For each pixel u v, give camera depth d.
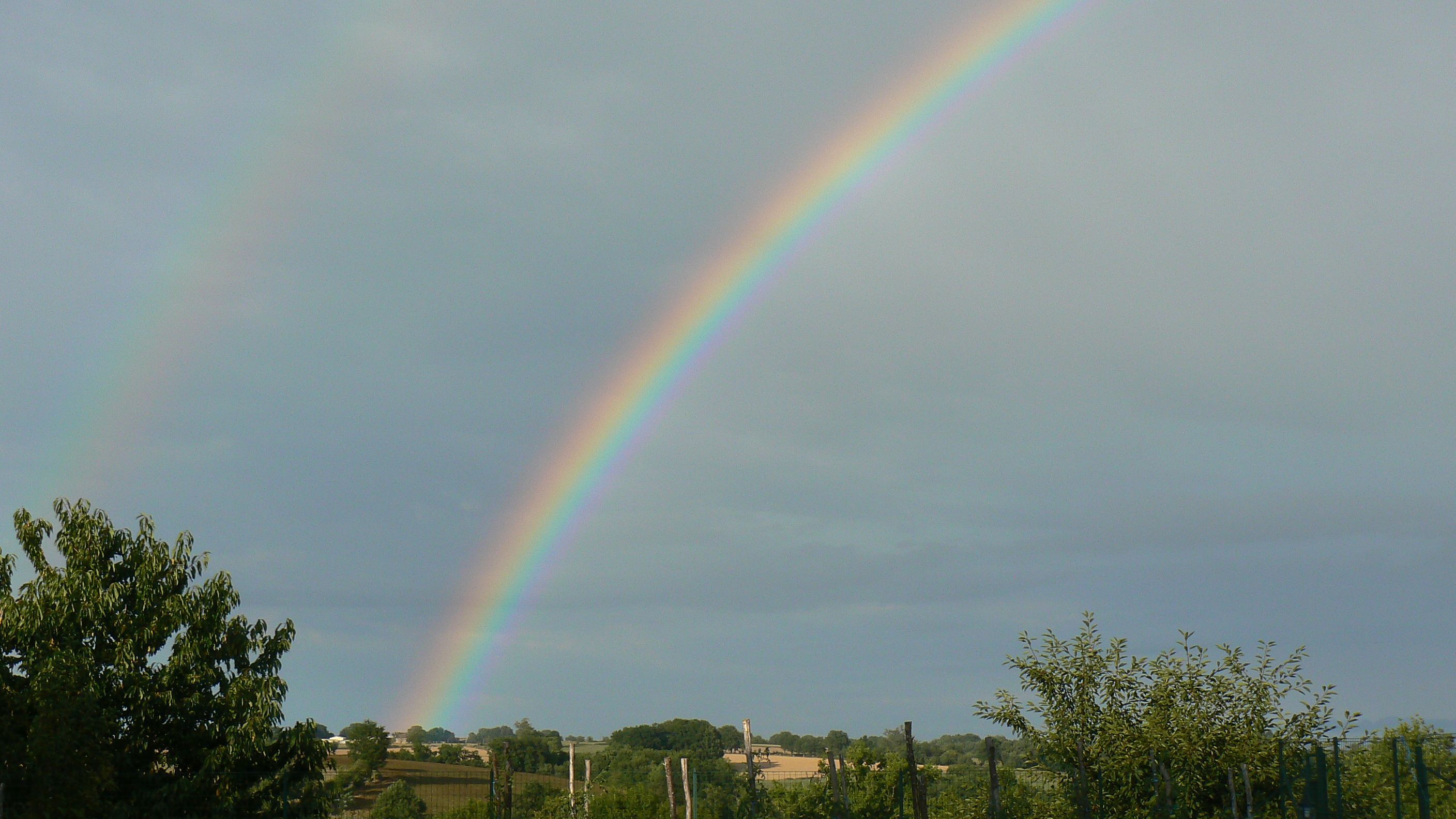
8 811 20.83
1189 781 19.94
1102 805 20.53
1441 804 19.41
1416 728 20.91
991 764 21.80
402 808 28.72
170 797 24.02
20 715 22.28
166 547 26.66
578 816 29.02
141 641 25.41
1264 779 19.86
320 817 25.41
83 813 21.61
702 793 34.16
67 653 23.75
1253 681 20.67
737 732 83.75
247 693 25.02
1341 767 19.30
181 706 25.16
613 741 82.31
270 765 25.30
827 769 33.59
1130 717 21.09
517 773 34.84
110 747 24.12
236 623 26.30
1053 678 21.36
